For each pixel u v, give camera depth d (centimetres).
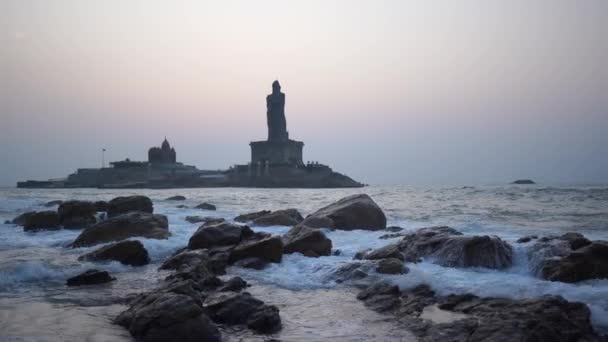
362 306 1123
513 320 872
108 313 1048
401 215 3600
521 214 3516
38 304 1130
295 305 1143
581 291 1062
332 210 2662
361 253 1698
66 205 2828
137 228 2205
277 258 1662
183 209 4162
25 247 2116
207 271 1441
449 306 1055
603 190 7456
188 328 859
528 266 1404
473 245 1466
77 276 1367
